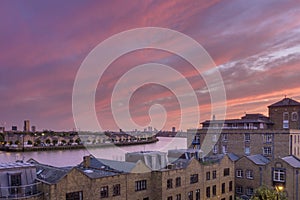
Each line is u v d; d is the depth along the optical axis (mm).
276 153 68500
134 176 43094
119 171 43531
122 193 41281
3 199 31906
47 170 38906
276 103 83062
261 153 71125
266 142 70438
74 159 76250
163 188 44938
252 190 60750
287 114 79750
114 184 40375
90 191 37500
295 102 79812
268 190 43094
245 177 62156
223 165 57094
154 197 45312
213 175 54562
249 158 62094
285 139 67500
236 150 75688
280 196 43406
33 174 36344
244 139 74438
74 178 36031
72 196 35781
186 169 49125
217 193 55188
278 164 57500
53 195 34000
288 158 59312
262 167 59688
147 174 45062
